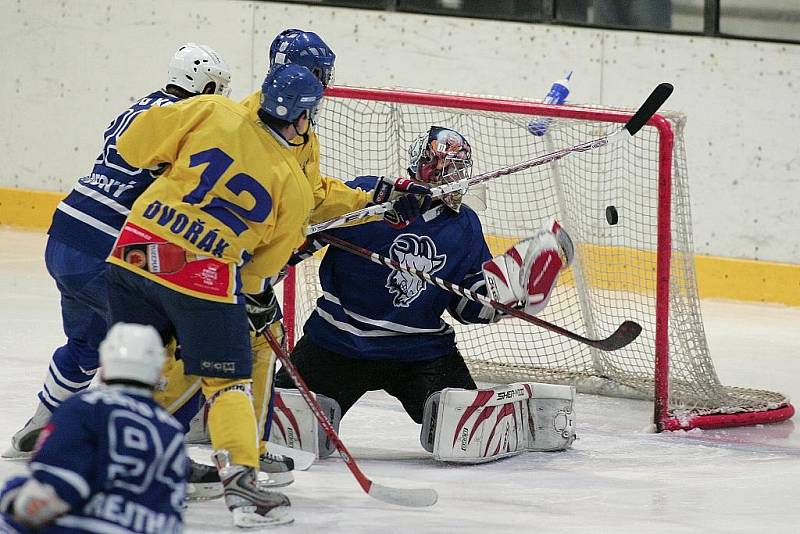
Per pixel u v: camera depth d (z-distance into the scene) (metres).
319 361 15.81
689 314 19.36
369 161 26.30
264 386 13.83
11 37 36.44
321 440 15.50
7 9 36.34
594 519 13.31
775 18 31.02
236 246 12.21
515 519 13.17
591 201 24.38
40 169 36.62
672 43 31.62
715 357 24.23
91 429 7.92
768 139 31.00
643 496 14.48
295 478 14.56
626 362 21.27
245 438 12.17
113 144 13.84
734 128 31.17
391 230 15.65
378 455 16.17
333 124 24.89
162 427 8.14
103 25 35.78
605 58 32.25
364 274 15.66
